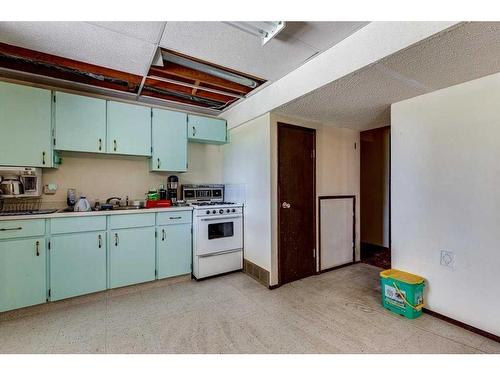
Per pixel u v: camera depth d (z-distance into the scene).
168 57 2.13
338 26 1.71
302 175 3.14
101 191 3.03
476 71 1.79
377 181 4.71
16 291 2.13
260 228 2.99
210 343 1.79
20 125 2.33
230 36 1.82
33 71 2.36
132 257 2.66
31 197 2.61
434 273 2.16
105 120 2.73
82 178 2.92
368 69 1.78
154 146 3.04
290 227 3.01
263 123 2.92
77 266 2.38
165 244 2.87
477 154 1.91
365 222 4.93
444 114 2.10
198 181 3.72
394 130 2.48
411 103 2.34
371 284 2.91
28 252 2.17
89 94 2.88
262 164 2.95
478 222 1.90
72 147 2.56
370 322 2.07
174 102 3.23
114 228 2.56
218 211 3.13
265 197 2.90
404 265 2.39
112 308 2.31
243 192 3.35
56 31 1.75
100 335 1.89
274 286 2.82
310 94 2.26
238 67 2.31
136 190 3.26
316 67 2.12
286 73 2.44
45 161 2.43
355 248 3.72
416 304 2.13
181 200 3.46
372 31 1.67
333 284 2.91
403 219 2.40
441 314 2.11
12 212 2.37
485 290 1.86
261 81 2.64
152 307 2.33
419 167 2.28
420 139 2.27
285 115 2.93
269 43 1.92
